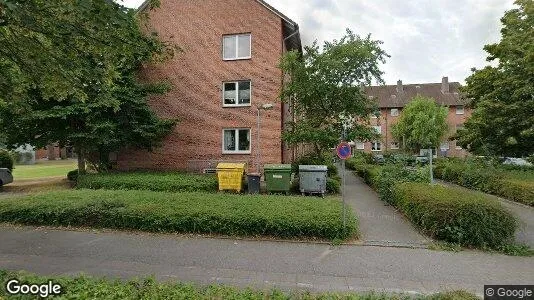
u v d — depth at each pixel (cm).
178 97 1833
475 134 1912
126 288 388
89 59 592
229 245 723
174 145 1833
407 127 4388
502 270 592
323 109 1680
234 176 1373
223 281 536
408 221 930
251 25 1789
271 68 1766
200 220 799
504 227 704
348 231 759
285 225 764
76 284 400
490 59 1927
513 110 1645
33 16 466
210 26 1825
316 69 1616
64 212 867
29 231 832
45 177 2166
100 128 1416
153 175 1527
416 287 519
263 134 1762
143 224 824
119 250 690
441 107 4441
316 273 573
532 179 1380
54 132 1461
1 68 605
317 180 1344
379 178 1365
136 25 567
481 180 1548
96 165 1759
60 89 606
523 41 1662
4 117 1343
